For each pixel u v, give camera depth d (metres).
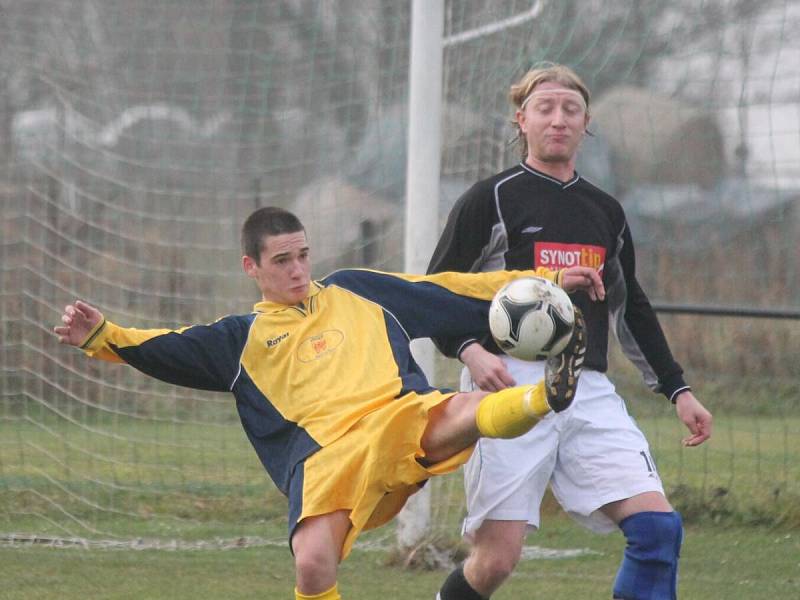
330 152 33.25
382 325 15.88
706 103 36.66
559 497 16.47
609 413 16.42
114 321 32.88
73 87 34.03
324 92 33.16
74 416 33.72
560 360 13.38
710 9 34.06
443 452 14.73
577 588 21.83
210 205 33.78
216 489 30.22
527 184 16.67
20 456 31.95
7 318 32.81
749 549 25.55
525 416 13.66
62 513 28.50
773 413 40.72
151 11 34.66
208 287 33.12
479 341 16.41
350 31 33.06
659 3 33.25
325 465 14.64
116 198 33.78
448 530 24.66
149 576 22.77
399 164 32.38
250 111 33.94
